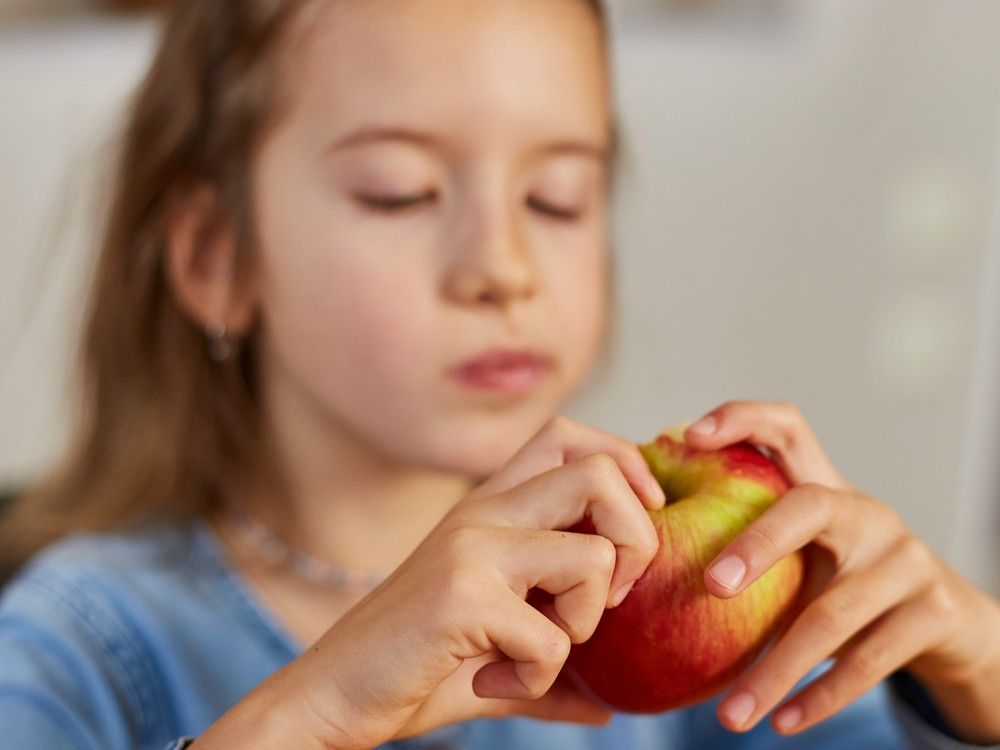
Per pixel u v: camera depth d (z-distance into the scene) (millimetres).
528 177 632
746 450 550
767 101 1129
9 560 764
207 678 655
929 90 1120
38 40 1074
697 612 512
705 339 1154
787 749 684
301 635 673
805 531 523
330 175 627
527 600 516
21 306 1058
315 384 642
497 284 612
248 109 654
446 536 505
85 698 620
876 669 555
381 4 624
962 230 1138
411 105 616
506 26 624
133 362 737
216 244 682
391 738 509
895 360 1164
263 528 690
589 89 649
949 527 1190
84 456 765
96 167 780
